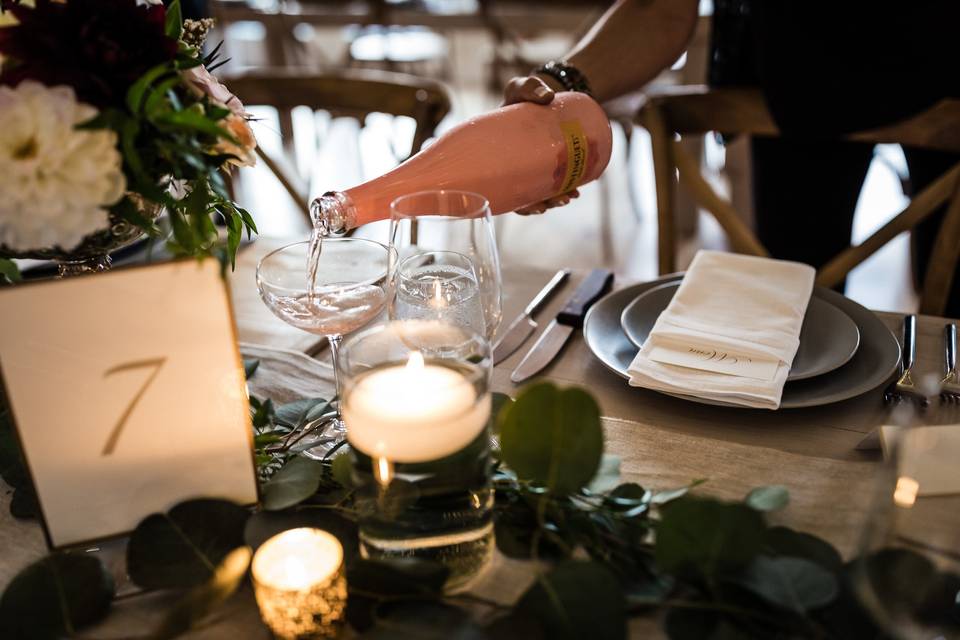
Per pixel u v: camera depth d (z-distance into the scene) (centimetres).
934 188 105
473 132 78
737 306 78
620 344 80
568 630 43
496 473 56
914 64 110
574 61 104
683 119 122
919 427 54
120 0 52
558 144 81
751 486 59
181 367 53
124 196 53
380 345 53
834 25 111
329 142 371
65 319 50
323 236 71
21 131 47
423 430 46
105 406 53
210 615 50
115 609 50
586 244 287
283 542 50
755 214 156
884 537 45
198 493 56
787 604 44
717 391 67
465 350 52
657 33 106
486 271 65
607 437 66
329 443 67
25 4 54
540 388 46
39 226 49
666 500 54
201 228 55
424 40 399
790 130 119
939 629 43
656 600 47
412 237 75
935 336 80
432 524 49
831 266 112
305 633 46
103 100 50
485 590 50
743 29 133
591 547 51
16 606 48
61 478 53
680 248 275
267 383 77
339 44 486
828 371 71
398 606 46
